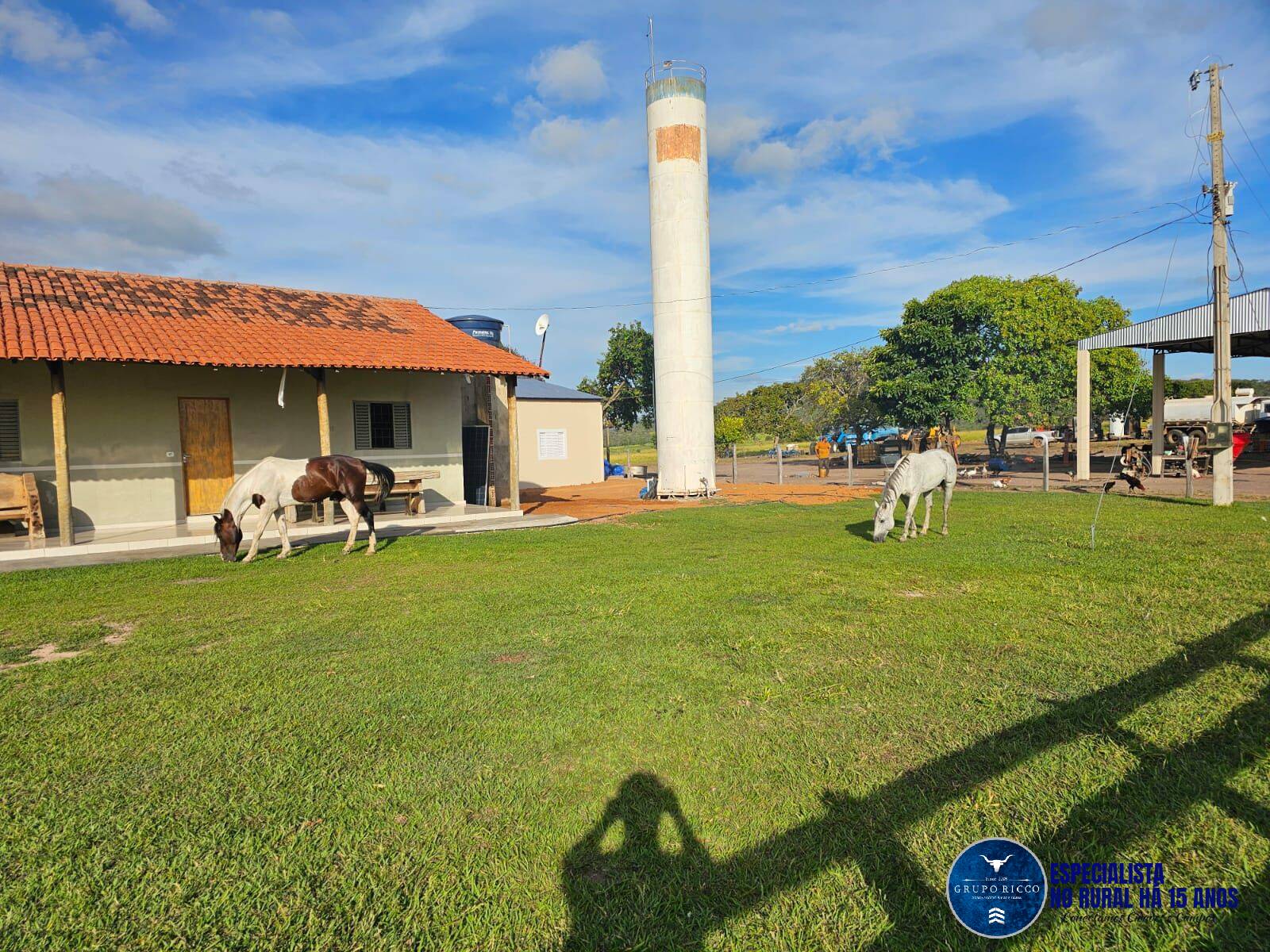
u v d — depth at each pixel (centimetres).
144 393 1419
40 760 404
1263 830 309
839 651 568
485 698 484
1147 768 364
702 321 2056
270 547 1207
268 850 317
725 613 691
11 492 1184
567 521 1538
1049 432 4981
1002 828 319
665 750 403
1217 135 1480
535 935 264
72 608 774
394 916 275
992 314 3042
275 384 1565
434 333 1684
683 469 2072
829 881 290
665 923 270
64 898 288
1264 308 1955
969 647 567
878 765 379
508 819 338
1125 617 637
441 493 1772
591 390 4878
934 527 1303
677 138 1984
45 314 1263
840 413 4403
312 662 567
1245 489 1894
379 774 382
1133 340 2258
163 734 436
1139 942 254
